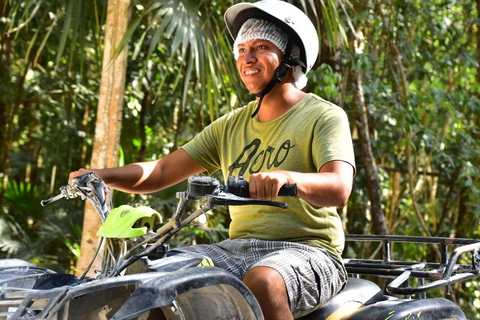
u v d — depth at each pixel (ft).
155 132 33.78
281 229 8.73
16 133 36.94
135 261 7.63
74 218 24.72
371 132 26.50
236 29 9.83
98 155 18.52
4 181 32.37
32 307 7.24
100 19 22.31
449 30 26.53
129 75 28.76
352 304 8.88
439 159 25.90
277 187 7.18
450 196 28.99
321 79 20.52
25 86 33.63
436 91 24.99
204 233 26.53
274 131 9.16
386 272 9.59
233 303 7.02
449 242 10.14
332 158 8.30
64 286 7.22
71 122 34.76
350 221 27.32
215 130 10.09
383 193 29.50
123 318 6.16
